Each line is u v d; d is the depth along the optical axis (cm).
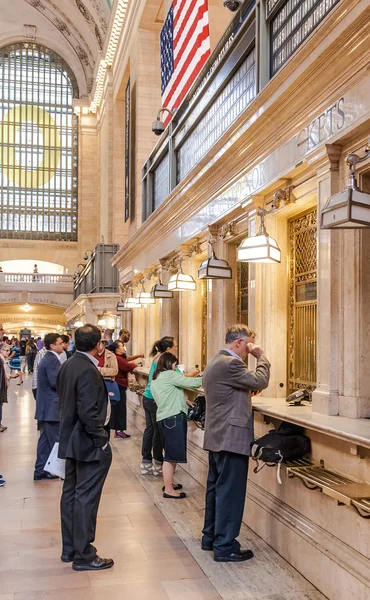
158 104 1727
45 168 4050
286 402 485
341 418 385
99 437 413
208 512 455
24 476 702
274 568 412
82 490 418
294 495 424
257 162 534
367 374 388
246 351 452
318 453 400
